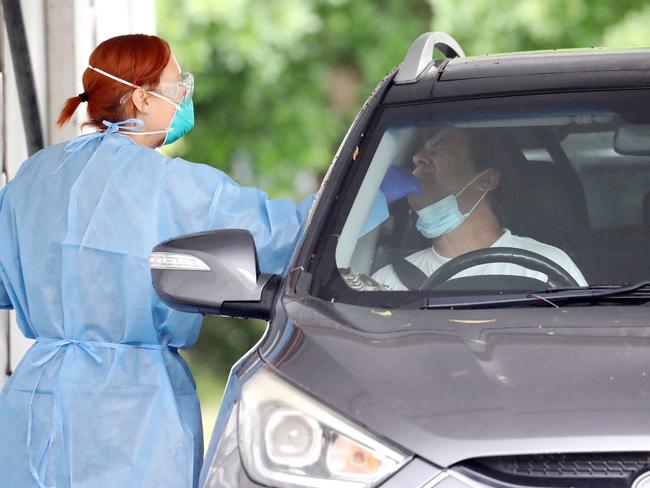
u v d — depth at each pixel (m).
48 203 11.76
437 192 10.23
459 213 10.08
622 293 9.10
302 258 9.81
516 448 7.51
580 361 8.09
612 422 7.54
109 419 11.38
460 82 11.04
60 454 11.37
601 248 9.80
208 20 38.09
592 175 10.24
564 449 7.47
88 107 12.36
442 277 9.71
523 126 10.48
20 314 12.06
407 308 9.20
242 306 9.65
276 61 39.03
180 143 39.59
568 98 10.67
